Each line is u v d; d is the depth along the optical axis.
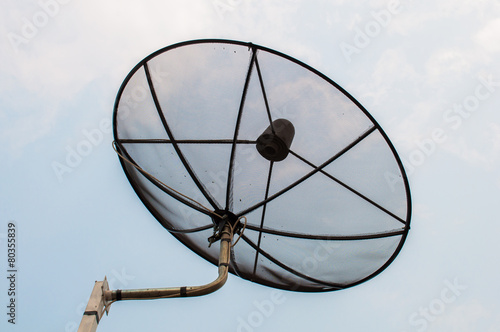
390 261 5.85
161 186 6.03
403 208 5.73
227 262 4.82
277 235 6.22
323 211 6.15
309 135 5.96
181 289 4.07
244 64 5.75
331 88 5.65
